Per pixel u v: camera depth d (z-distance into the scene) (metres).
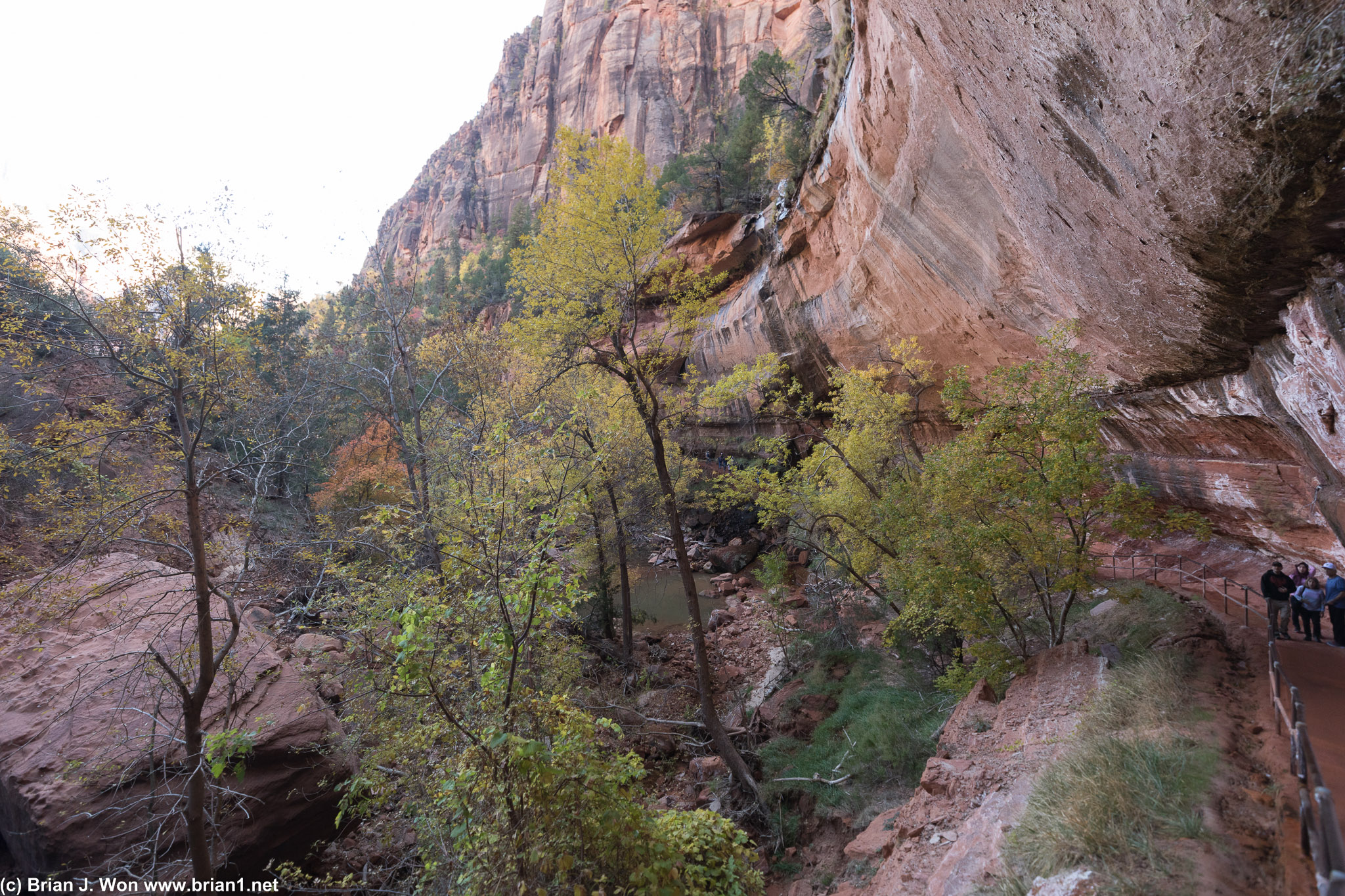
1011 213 10.70
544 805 5.39
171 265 7.06
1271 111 4.40
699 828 6.64
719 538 35.16
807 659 17.34
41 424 7.38
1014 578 9.84
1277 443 9.60
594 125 94.00
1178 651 8.26
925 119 12.70
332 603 9.39
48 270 6.72
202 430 7.43
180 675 7.81
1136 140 5.87
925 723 11.66
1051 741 7.10
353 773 9.21
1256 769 5.46
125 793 7.68
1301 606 8.91
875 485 14.66
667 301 13.84
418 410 17.02
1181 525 8.01
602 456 9.65
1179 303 7.94
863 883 7.34
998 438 9.12
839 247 23.22
